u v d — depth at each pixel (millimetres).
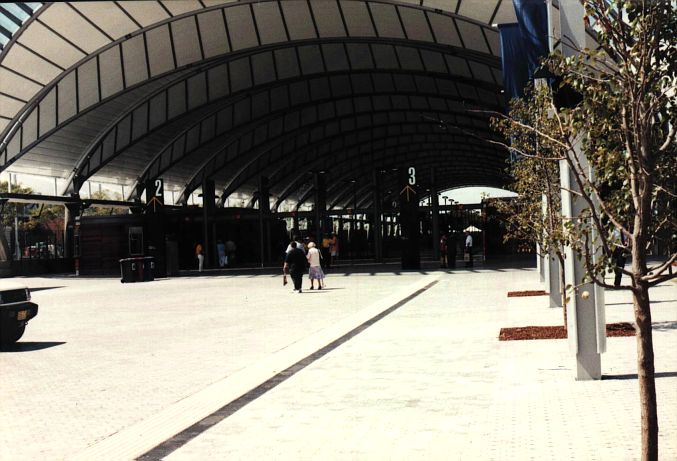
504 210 15008
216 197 77250
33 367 11766
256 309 20812
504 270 36438
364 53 47594
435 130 74750
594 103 4715
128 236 48500
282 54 48781
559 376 8938
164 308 22453
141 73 45875
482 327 14062
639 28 4480
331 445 6277
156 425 7445
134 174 63250
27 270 54906
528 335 12539
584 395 7805
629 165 4660
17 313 14352
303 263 27312
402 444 6191
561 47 8562
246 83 51500
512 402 7625
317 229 52719
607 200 4895
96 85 46094
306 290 28156
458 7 35938
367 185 99625
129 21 40875
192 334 15469
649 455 4488
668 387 7828
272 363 10992
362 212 52156
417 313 17359
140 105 51250
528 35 10711
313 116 64688
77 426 7613
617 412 6965
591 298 8641
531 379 8820
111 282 40969
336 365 10516
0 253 51906
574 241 4957
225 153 68438
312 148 74812
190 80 50844
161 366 11367
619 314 14969
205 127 59781
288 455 6039
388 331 14195
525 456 5648
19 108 45875
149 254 44125
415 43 41781
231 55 45500
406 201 41469
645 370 4539
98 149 55125
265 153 72312
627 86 4609
